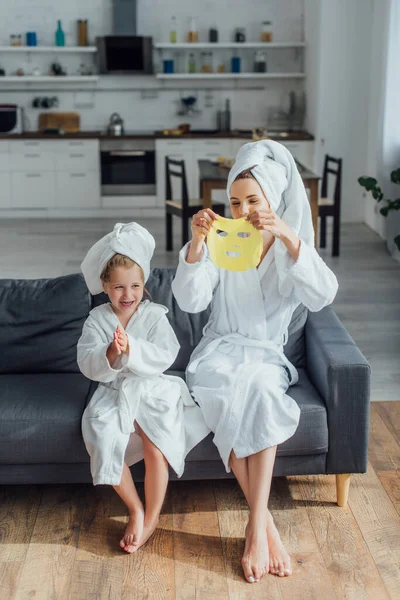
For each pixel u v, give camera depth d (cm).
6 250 685
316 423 262
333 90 764
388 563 245
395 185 677
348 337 282
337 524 266
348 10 745
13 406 268
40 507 277
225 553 251
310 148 802
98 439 251
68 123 855
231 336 278
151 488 254
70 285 309
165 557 249
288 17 840
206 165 682
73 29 835
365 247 690
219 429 254
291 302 281
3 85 847
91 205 829
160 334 265
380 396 372
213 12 839
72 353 305
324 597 230
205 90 857
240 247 259
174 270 319
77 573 241
